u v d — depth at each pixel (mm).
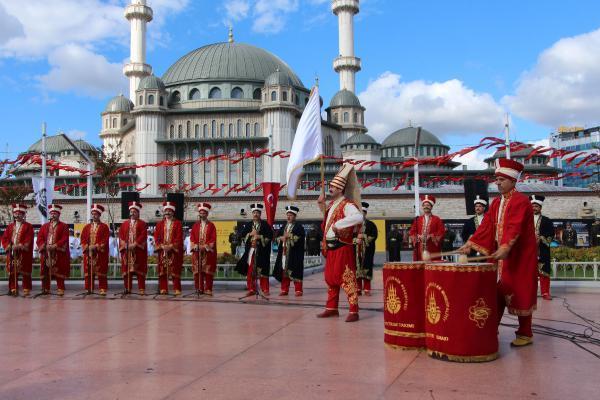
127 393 4898
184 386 5098
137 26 87250
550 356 6176
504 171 6574
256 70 82000
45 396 4848
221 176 75312
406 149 89625
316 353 6430
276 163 73312
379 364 5859
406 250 38219
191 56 84812
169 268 13227
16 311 10539
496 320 6039
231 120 76688
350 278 8852
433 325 6094
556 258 15492
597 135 96938
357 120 87688
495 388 4938
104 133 89938
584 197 47562
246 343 7066
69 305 11461
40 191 24859
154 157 74625
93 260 13336
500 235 6543
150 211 51281
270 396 4762
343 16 89375
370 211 49938
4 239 13695
